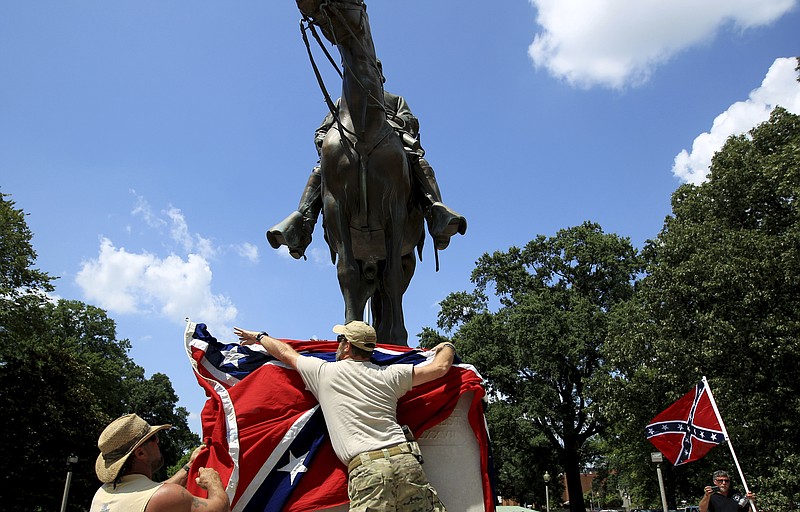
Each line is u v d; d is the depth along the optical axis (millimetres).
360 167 5973
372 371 3344
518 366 37531
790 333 20438
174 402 63719
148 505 2850
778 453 20516
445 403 3621
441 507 3109
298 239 6352
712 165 26594
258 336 3848
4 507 30344
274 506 3346
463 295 42625
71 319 47438
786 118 25312
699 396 9641
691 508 36062
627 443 33438
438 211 6164
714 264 22016
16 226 28984
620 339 26766
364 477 2988
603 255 39688
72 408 32688
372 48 6289
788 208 23734
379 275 6176
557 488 56531
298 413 3557
